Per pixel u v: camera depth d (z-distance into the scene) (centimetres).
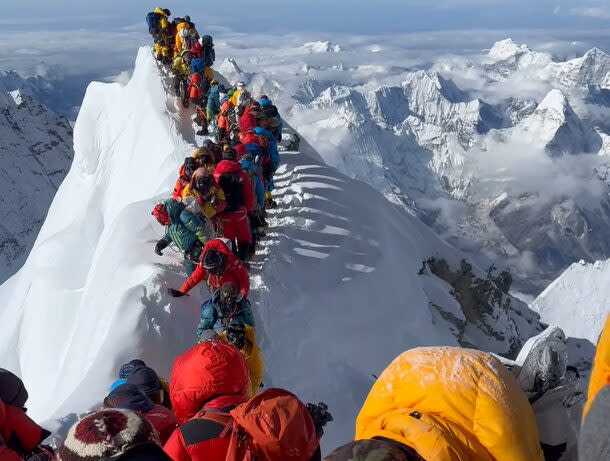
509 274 1811
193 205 933
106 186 2350
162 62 2420
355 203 1491
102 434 234
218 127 1605
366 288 1230
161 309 890
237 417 356
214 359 409
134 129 2286
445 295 1476
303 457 353
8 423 470
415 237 1605
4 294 1931
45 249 1816
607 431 157
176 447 369
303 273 1186
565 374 342
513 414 260
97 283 1161
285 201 1429
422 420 252
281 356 991
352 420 955
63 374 1117
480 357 277
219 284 863
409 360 279
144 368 636
